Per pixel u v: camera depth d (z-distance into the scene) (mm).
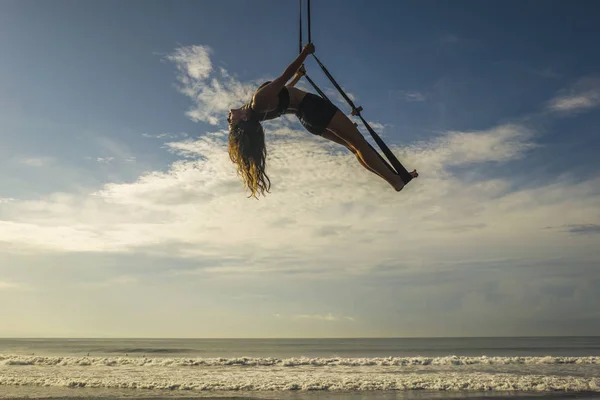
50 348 67250
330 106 3367
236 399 15898
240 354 49875
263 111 3324
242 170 3432
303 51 3338
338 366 28047
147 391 17766
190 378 21234
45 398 16109
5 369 25359
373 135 3330
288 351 58969
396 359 31297
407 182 3350
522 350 58469
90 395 16750
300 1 3748
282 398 16094
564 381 19750
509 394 16875
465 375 22500
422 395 16672
